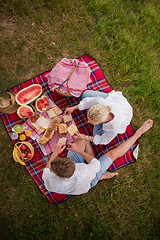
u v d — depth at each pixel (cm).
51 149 313
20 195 317
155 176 342
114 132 261
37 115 307
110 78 348
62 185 213
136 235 325
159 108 351
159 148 346
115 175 334
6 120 314
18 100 279
